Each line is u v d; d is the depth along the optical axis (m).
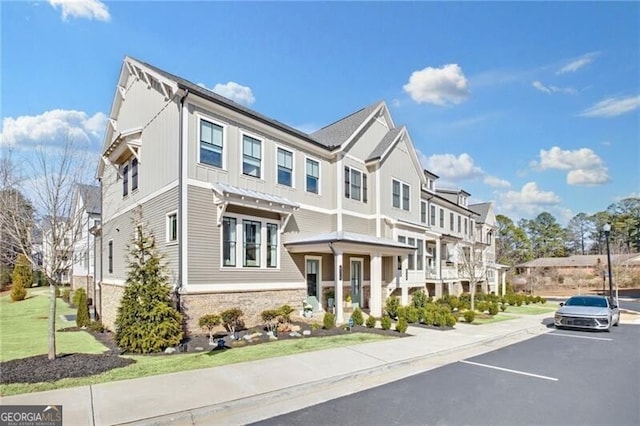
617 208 72.69
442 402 6.10
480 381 7.39
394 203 20.44
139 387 6.38
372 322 13.55
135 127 15.14
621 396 6.50
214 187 12.19
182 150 11.67
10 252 10.43
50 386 6.37
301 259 15.49
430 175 27.69
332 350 9.62
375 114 20.17
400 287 19.69
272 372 7.43
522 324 16.42
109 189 18.09
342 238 14.29
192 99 12.00
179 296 11.17
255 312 13.20
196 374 7.21
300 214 15.73
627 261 41.19
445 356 9.80
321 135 20.02
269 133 14.56
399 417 5.43
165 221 12.38
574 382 7.38
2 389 6.20
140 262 10.67
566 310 15.45
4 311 20.80
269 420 5.32
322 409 5.77
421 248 22.22
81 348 10.50
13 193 9.38
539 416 5.51
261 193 13.91
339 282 14.37
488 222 39.88
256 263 13.58
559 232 75.25
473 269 23.31
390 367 8.27
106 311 17.09
